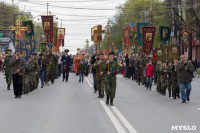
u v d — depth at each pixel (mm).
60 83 28641
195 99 18609
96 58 19875
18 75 17906
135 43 42406
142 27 34156
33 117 12180
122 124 11016
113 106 15180
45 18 35156
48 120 11633
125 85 27875
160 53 28359
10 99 17359
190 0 60344
